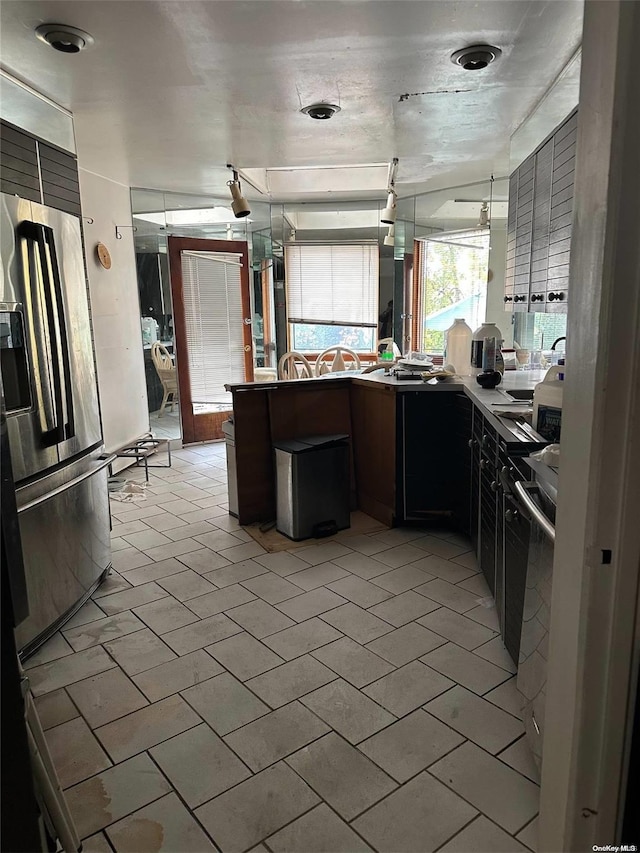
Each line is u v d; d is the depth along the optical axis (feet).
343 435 11.53
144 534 11.36
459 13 6.72
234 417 11.42
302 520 10.82
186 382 18.54
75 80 8.55
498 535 7.54
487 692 6.43
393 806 4.99
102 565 9.18
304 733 5.87
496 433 7.60
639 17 2.50
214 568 9.77
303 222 19.70
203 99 9.49
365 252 19.58
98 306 14.93
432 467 11.06
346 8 6.56
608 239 2.68
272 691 6.53
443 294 18.07
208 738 5.83
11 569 3.95
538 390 6.65
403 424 10.89
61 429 7.54
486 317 16.75
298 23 6.90
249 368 19.66
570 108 8.47
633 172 2.60
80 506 8.37
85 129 11.03
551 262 9.10
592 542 2.93
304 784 5.24
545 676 4.93
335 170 17.08
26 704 4.07
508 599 6.90
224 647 7.41
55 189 8.03
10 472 4.00
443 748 5.64
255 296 19.69
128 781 5.31
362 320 19.97
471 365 11.88
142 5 6.41
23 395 6.93
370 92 9.28
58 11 6.55
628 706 3.03
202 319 18.57
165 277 17.69
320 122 10.82
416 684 6.59
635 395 2.73
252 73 8.39
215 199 18.35
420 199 18.30
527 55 7.92
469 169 14.93
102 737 5.86
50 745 5.75
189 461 17.04
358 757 5.54
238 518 11.86
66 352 7.72
